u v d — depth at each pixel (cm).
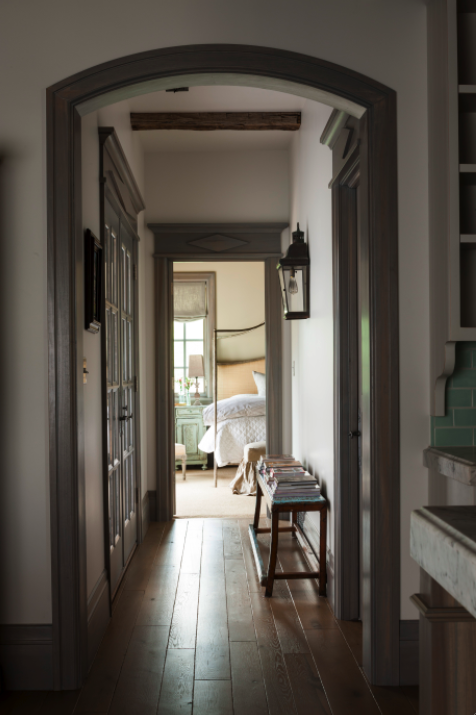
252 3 231
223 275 812
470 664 102
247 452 595
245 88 389
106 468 292
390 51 232
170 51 228
